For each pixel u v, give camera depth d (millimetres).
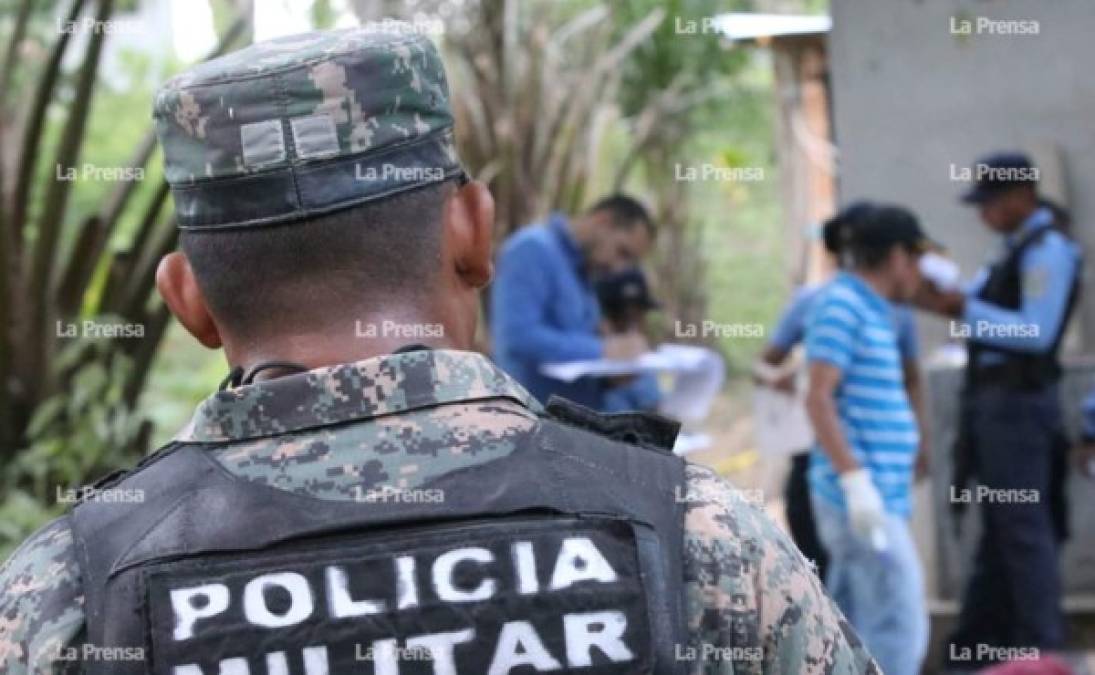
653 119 8430
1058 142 4945
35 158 4223
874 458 4020
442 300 1231
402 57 1202
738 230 11539
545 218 6594
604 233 4930
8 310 4191
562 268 4883
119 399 4238
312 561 1141
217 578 1141
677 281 8969
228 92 1181
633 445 1229
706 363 5004
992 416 4418
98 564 1165
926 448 4594
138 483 1202
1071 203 4949
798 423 4645
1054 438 4449
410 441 1182
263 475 1176
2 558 3768
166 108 1201
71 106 4223
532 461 1182
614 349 4848
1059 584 4480
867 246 4020
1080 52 4918
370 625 1127
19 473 4176
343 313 1203
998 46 4953
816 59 7055
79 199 8203
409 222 1205
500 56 6605
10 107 4863
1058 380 4449
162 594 1138
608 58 7340
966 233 4992
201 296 1242
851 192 5047
